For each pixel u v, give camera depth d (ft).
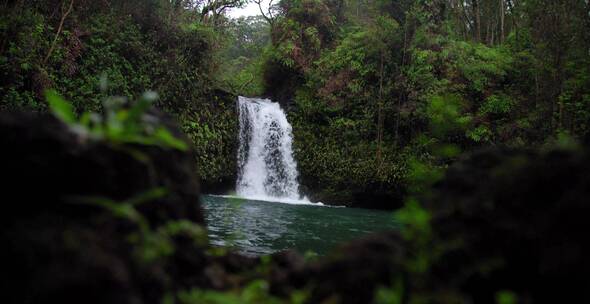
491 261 5.78
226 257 8.19
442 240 6.28
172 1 65.57
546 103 50.96
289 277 7.35
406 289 5.97
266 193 65.77
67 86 43.47
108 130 5.84
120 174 6.12
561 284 5.21
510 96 58.13
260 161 65.98
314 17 78.59
